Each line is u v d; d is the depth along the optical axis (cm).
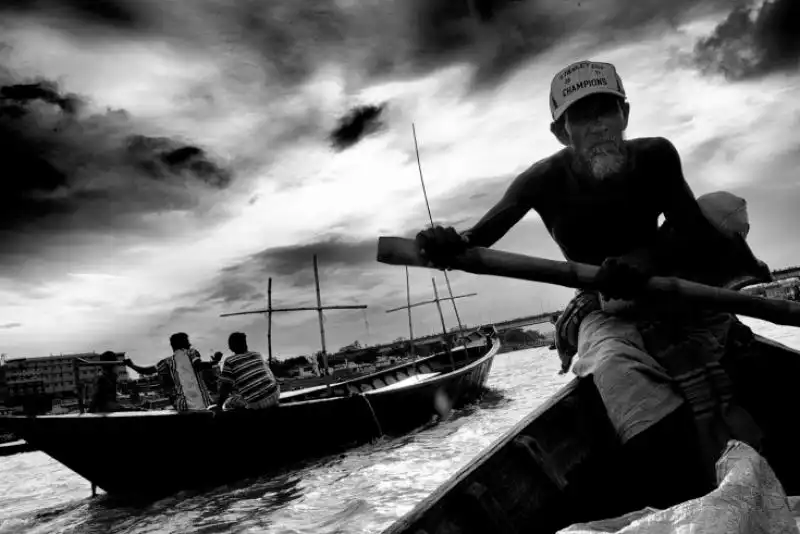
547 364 3178
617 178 241
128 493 845
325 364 1211
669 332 241
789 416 273
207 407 913
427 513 211
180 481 824
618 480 266
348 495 653
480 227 251
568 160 250
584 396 267
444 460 776
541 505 241
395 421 1028
